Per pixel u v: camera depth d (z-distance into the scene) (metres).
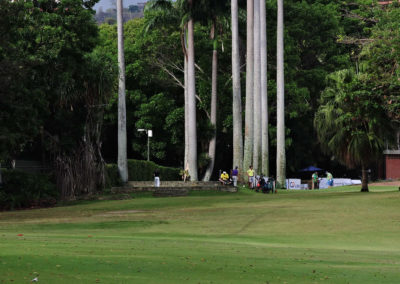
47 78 65.56
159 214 44.62
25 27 62.50
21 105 57.03
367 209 44.88
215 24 97.06
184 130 105.75
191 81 93.62
